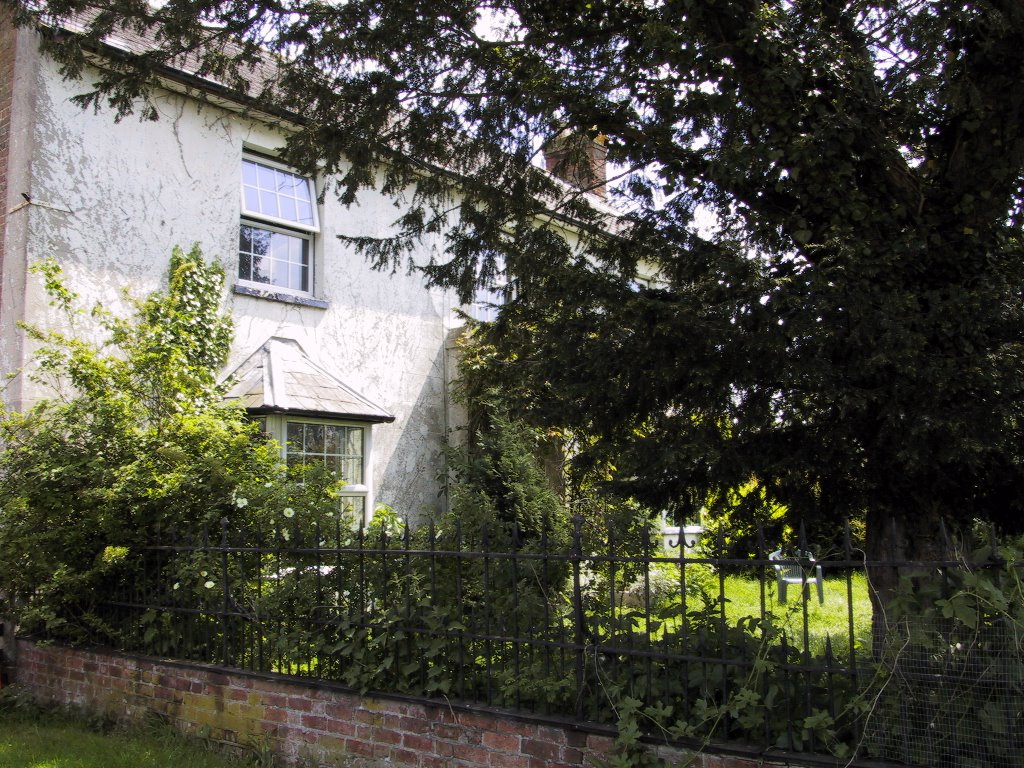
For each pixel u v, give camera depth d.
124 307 8.16
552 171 5.97
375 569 4.83
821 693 3.54
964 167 4.12
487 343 5.85
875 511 4.33
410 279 11.03
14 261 7.62
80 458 6.13
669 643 3.84
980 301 3.62
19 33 7.80
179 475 5.96
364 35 5.09
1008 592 3.09
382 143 5.61
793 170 3.98
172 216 8.68
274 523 5.44
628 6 4.84
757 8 4.10
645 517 5.29
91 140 8.08
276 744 4.95
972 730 3.14
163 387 6.65
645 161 5.03
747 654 3.61
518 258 5.42
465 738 4.22
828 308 3.69
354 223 10.45
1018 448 3.86
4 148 7.83
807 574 3.57
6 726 6.02
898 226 4.16
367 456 9.95
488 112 5.34
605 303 4.06
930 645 3.17
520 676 4.11
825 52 4.00
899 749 3.27
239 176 9.37
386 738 4.51
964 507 4.21
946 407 3.65
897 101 4.12
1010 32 3.76
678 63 4.27
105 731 5.84
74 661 6.30
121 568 6.10
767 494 4.50
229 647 5.42
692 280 4.81
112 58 5.50
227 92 5.91
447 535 4.77
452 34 5.28
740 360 4.02
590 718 3.94
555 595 4.36
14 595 6.49
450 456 9.91
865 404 3.72
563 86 5.02
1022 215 4.27
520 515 8.84
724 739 3.58
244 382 8.77
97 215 8.06
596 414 4.52
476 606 4.45
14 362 7.44
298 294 9.74
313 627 5.04
